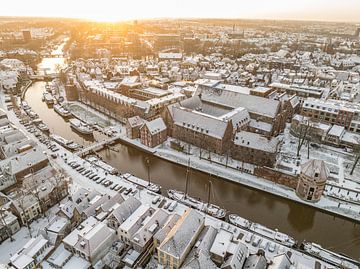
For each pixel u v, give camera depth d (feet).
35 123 537.65
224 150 422.00
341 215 312.91
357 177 376.48
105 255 247.91
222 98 530.27
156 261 248.32
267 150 380.99
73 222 285.23
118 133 498.69
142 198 328.49
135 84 646.74
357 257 269.64
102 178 360.07
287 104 520.83
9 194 329.72
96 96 614.75
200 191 358.23
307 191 324.19
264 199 347.97
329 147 456.45
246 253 239.91
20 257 233.14
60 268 233.76
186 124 447.83
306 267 226.99
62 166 386.93
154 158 429.79
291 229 305.73
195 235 250.98
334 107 503.20
